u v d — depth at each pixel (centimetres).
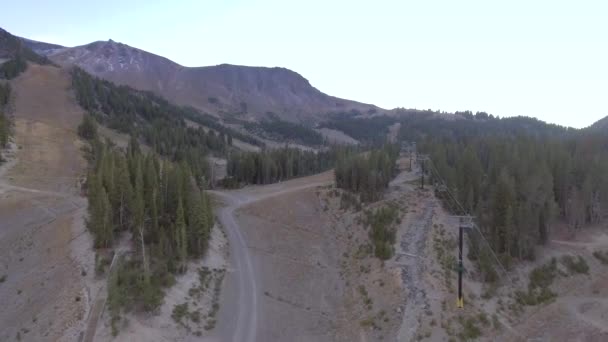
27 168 10062
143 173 7600
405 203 9369
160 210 6912
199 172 11494
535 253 7938
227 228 8762
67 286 5325
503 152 11025
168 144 15838
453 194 9219
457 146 12900
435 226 8238
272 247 8206
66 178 9962
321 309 6444
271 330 5669
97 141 12194
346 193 10250
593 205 9694
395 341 5516
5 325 5034
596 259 8131
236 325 5644
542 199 8656
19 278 5947
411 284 6494
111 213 6259
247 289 6562
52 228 7150
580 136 14688
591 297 7106
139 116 19738
